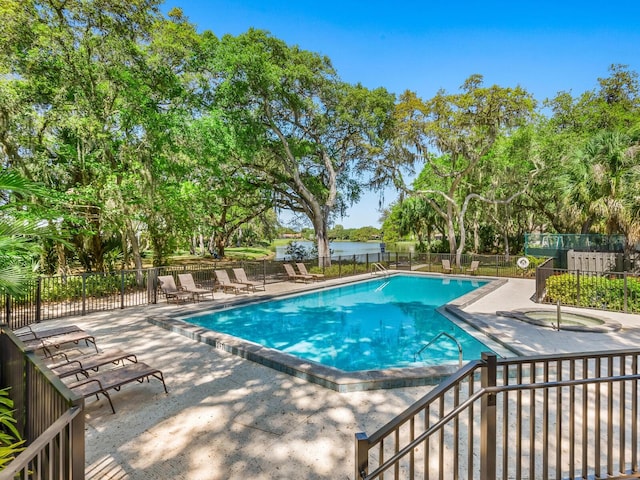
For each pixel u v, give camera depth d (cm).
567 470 286
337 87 1839
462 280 1711
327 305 1200
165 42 1267
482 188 2495
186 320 903
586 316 834
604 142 1108
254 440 342
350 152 2148
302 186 1938
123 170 1269
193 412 400
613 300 906
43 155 1184
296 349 746
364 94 1802
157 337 710
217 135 1420
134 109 1202
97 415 394
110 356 487
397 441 209
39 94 1121
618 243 1485
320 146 2008
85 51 1112
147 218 1338
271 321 988
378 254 2122
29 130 1141
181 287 1146
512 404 409
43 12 1052
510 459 303
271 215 3338
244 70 1515
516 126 1825
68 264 1442
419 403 211
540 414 382
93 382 443
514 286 1428
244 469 297
